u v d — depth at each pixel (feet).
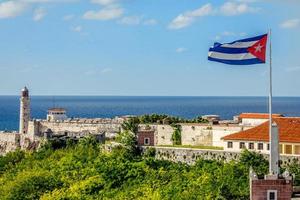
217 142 465.47
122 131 491.72
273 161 231.50
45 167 397.39
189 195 289.12
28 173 378.73
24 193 351.46
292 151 378.73
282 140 381.60
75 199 326.44
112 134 548.72
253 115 506.48
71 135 554.46
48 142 498.28
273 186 201.16
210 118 563.07
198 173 340.18
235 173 323.16
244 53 233.14
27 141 648.38
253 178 202.69
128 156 407.64
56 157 429.38
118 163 370.53
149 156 422.00
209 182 302.86
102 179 345.92
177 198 290.15
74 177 361.10
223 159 392.47
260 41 232.32
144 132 446.19
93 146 458.09
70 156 407.03
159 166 385.70
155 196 294.66
